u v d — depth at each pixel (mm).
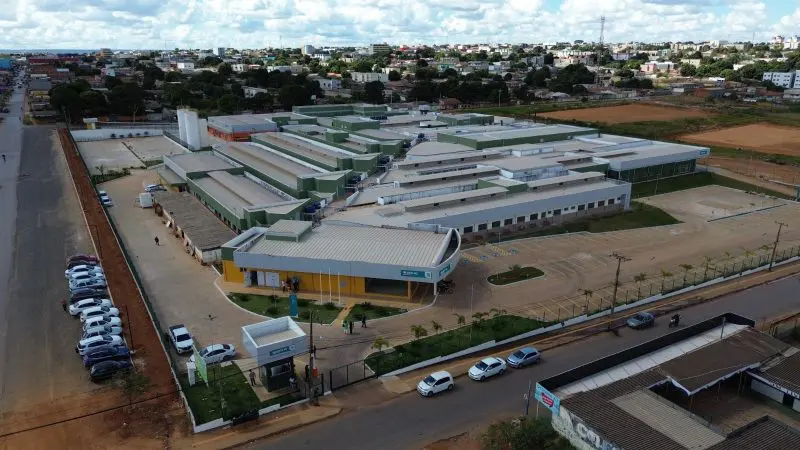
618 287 70500
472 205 88875
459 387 49312
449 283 68688
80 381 49062
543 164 108125
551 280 72188
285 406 46000
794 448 36844
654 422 39188
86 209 102000
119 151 160625
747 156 153875
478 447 41344
